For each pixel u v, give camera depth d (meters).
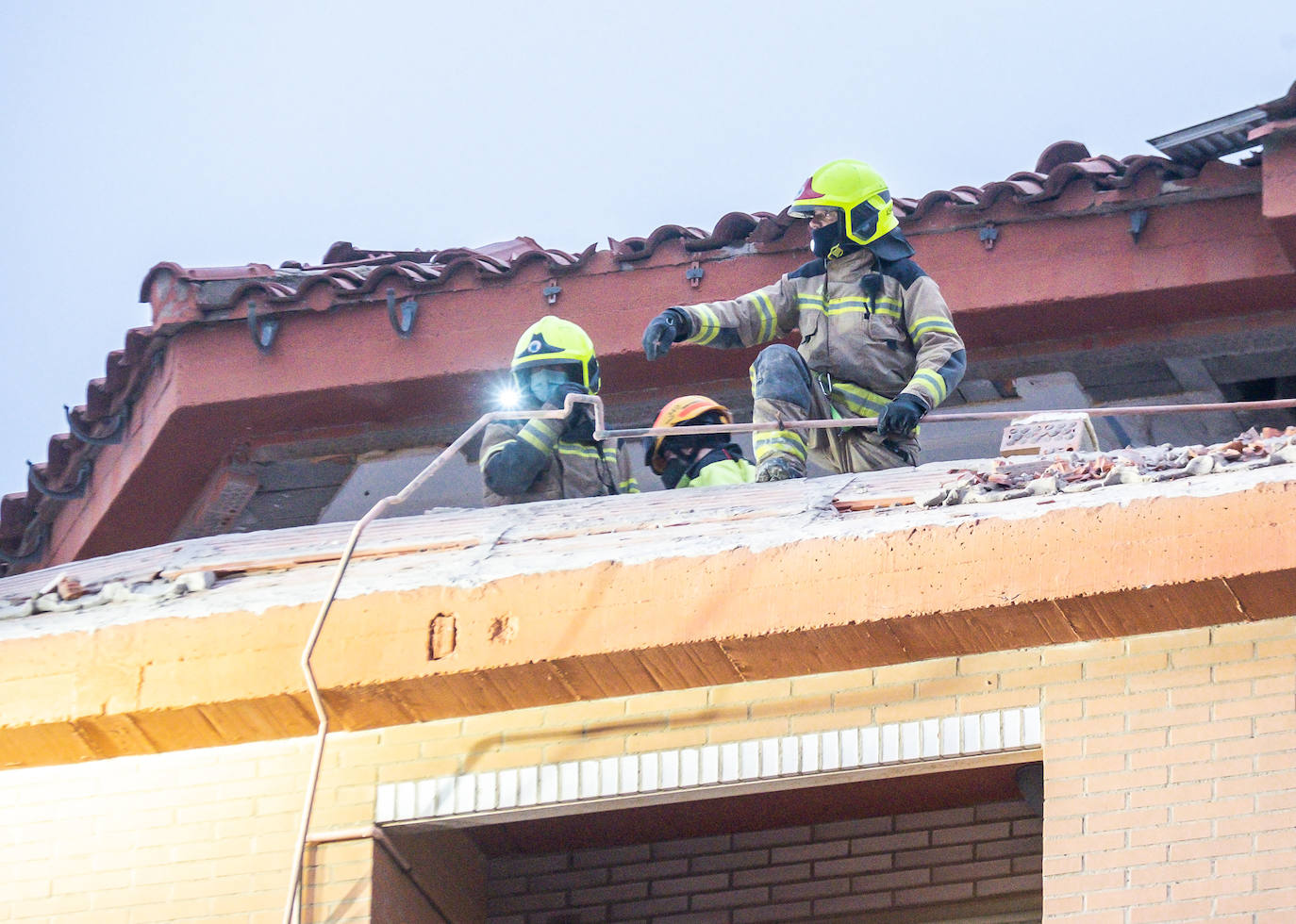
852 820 14.77
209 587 14.15
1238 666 12.23
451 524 14.87
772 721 12.84
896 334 16.95
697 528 13.70
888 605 12.46
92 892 13.45
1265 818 11.87
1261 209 20.67
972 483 13.38
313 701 12.77
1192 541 12.12
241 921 13.18
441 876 14.22
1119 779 12.15
